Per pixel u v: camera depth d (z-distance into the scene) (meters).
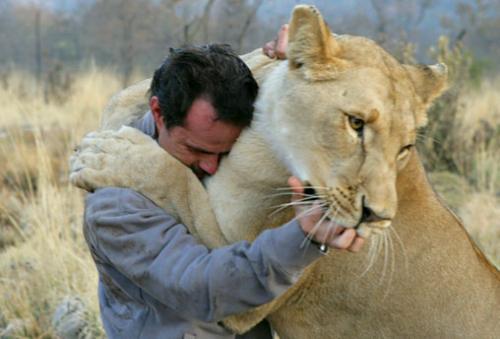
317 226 3.38
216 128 3.69
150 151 3.77
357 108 3.48
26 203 7.73
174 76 3.62
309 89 3.59
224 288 3.44
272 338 4.58
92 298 5.93
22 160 8.58
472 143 9.41
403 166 3.75
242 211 3.84
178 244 3.57
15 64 20.06
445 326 4.29
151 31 16.62
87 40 20.52
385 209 3.44
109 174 3.73
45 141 9.23
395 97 3.57
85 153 3.81
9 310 6.14
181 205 3.79
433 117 9.30
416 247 4.26
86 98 11.73
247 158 3.78
